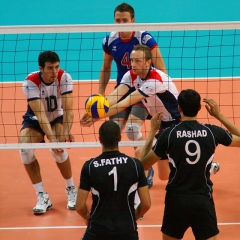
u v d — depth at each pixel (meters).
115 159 14.82
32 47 42.81
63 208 22.34
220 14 48.91
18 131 29.61
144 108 21.97
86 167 14.86
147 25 18.84
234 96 33.88
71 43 43.31
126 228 14.61
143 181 14.99
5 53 41.75
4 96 34.56
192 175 15.59
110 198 14.64
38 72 20.94
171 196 15.80
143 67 19.83
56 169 26.00
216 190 23.52
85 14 49.81
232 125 16.59
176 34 44.94
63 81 21.06
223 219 20.98
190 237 19.91
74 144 19.95
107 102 19.08
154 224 20.73
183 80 36.84
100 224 14.64
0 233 20.22
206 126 15.81
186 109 15.74
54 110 21.66
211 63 39.81
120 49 23.41
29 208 22.36
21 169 25.98
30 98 20.64
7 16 49.34
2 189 24.00
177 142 15.55
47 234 20.11
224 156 26.86
